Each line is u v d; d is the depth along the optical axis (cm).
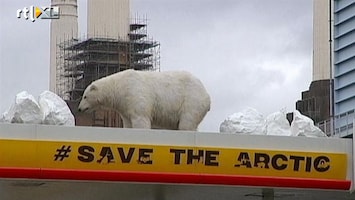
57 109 2383
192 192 2486
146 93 2494
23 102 2352
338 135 3038
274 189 2377
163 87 2522
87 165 2234
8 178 2191
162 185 2320
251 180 2316
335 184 2364
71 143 2228
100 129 2250
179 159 2281
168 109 2520
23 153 2202
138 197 2614
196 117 2533
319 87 5212
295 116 2555
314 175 2358
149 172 2262
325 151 2366
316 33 5731
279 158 2334
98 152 2241
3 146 2192
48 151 2216
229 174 2303
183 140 2286
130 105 2483
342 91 3111
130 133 2262
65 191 2475
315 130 2527
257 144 2325
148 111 2488
